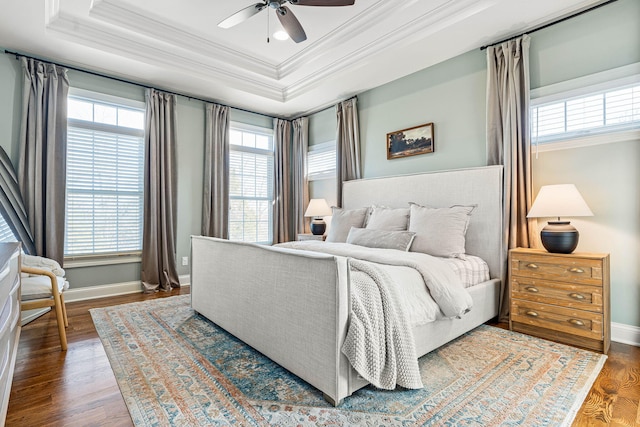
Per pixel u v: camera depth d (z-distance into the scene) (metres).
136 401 1.65
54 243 3.37
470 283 2.70
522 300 2.60
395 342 1.71
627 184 2.44
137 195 4.08
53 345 2.35
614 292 2.48
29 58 3.28
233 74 4.14
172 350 2.26
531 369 1.98
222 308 2.58
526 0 2.51
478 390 1.74
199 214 4.57
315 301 1.68
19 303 2.03
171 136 4.24
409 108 3.90
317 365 1.67
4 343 1.28
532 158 2.90
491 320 2.95
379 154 4.26
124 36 3.29
